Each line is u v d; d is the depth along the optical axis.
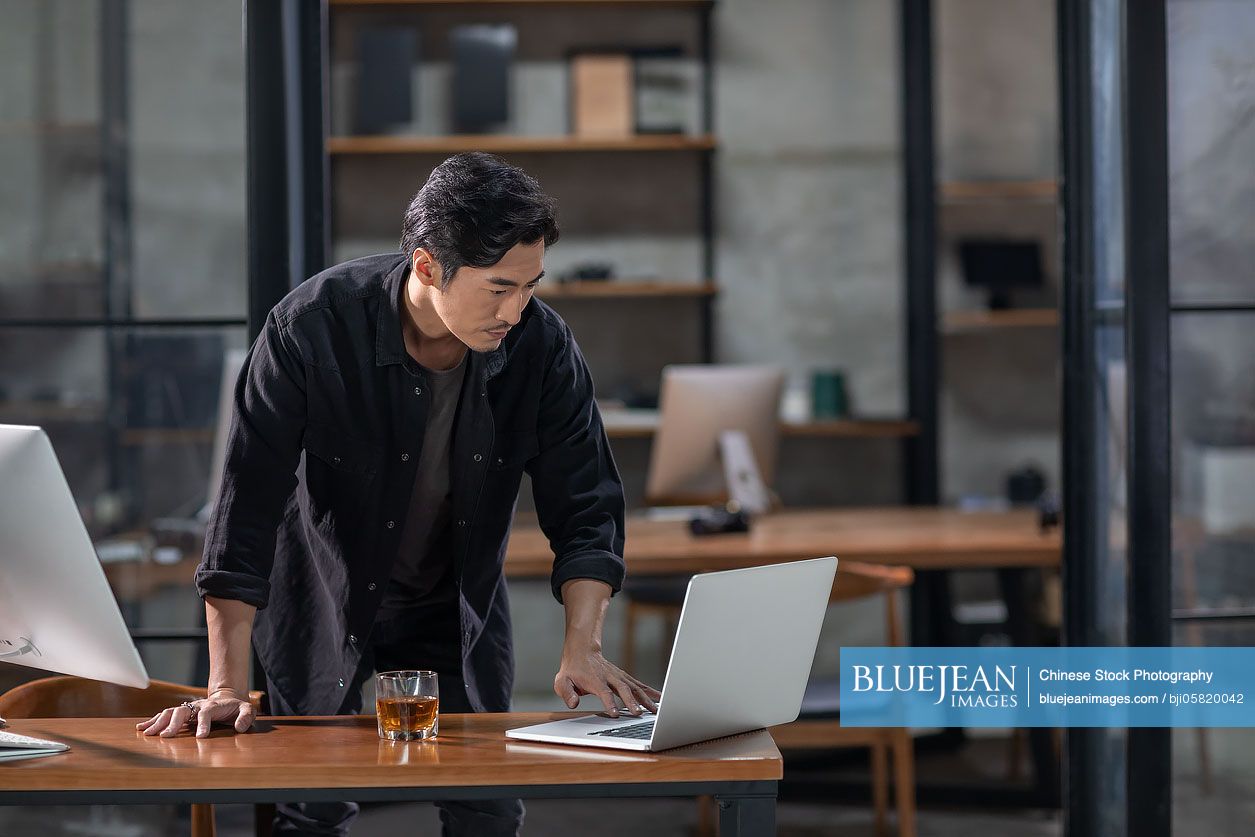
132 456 4.13
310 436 3.02
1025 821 6.09
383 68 8.70
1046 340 9.19
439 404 3.10
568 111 9.10
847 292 9.19
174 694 3.44
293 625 3.33
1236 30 4.00
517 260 2.64
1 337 4.12
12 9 4.10
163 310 4.11
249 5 3.85
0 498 2.46
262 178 3.87
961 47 9.09
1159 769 3.99
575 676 2.83
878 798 5.82
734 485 6.78
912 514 7.06
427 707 2.65
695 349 9.22
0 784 2.41
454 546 3.21
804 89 9.14
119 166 4.10
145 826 3.98
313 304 2.98
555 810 6.29
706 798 5.81
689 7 9.06
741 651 2.56
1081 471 4.20
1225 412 4.03
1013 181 9.08
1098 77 4.09
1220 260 4.02
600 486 3.20
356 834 5.83
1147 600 3.95
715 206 9.19
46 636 2.65
